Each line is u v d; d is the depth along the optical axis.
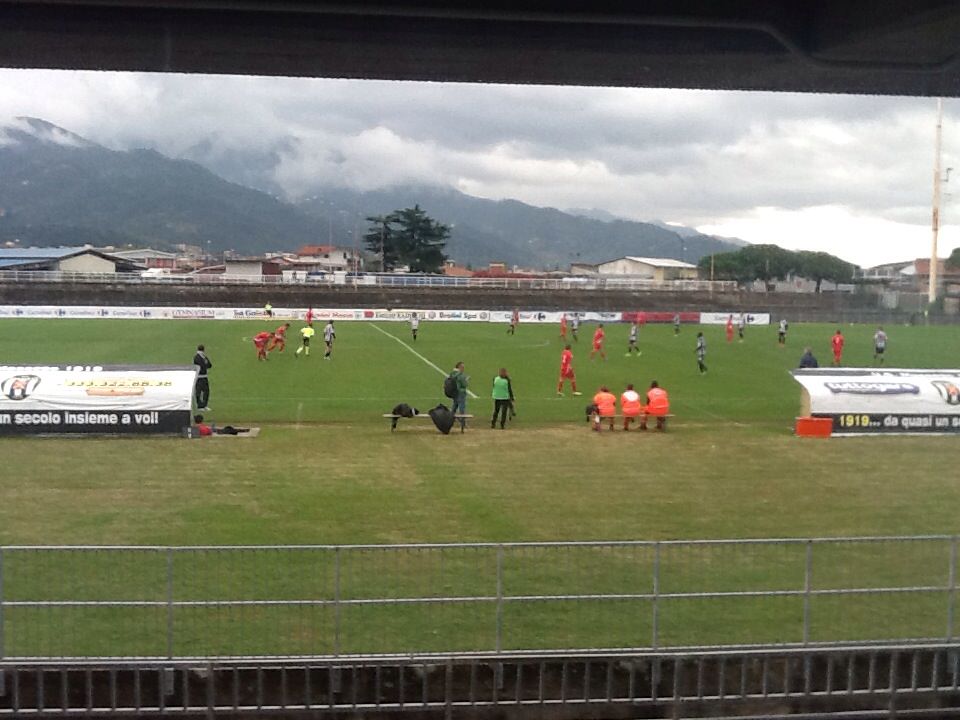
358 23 11.25
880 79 12.45
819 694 11.86
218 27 11.30
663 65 12.29
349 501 20.52
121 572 14.03
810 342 63.88
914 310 77.69
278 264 103.25
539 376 44.44
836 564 14.47
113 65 12.06
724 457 25.97
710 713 11.80
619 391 39.81
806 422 29.45
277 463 24.42
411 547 11.91
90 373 27.89
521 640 12.26
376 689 11.48
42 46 11.67
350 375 43.44
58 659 11.34
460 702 11.62
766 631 12.59
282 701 11.46
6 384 27.27
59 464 23.91
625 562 14.69
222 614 12.76
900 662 12.02
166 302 80.12
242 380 41.03
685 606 13.20
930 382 30.08
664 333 71.44
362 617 12.74
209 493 21.06
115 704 11.37
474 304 86.12
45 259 90.62
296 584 13.66
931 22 10.11
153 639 12.13
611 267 121.50
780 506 20.48
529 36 11.60
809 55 11.58
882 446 27.86
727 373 46.69
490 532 18.22
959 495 21.56
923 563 14.50
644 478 23.20
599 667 11.73
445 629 12.53
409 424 31.02
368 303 84.81
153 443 26.83
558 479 22.94
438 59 12.18
